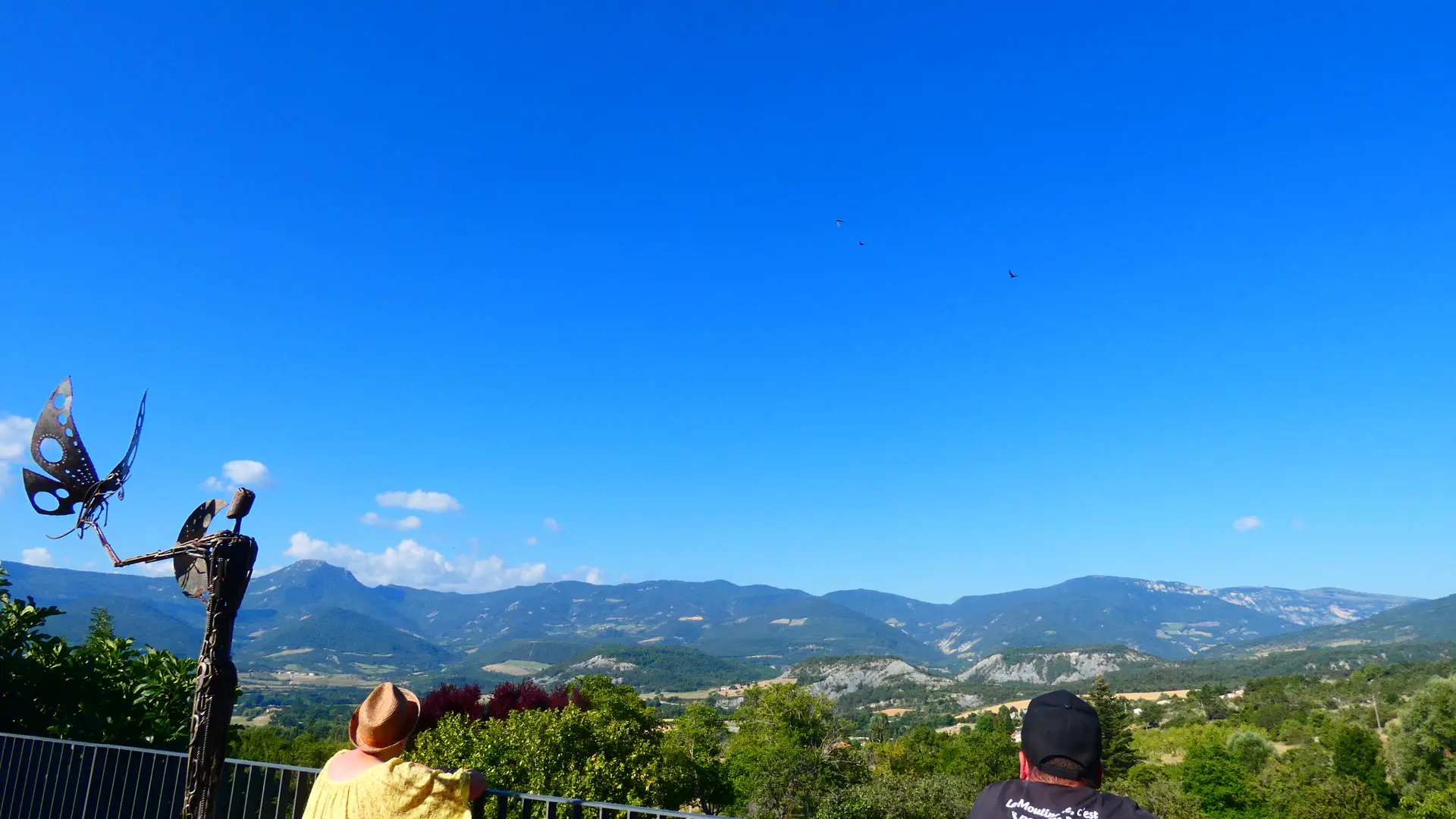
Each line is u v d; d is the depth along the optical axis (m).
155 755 6.49
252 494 5.13
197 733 4.75
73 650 11.30
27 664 10.29
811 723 69.69
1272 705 128.12
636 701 31.80
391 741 3.93
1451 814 66.00
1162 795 76.69
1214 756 79.31
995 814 2.93
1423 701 77.88
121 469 5.43
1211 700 147.75
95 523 5.41
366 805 3.70
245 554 5.02
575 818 4.33
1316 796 72.31
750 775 65.62
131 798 6.53
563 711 18.09
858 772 67.44
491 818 4.65
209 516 5.14
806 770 64.31
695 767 40.28
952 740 118.44
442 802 3.81
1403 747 77.81
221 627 4.90
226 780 5.79
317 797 3.83
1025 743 3.05
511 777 15.27
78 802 6.81
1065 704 3.05
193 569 5.06
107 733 10.30
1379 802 72.31
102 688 10.96
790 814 63.06
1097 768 2.96
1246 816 75.38
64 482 5.46
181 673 11.21
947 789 61.81
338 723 64.69
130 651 11.80
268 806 5.63
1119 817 2.75
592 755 16.94
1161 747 116.88
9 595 11.05
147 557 5.10
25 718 10.32
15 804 7.15
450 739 15.29
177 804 6.26
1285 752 101.50
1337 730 100.62
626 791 16.91
